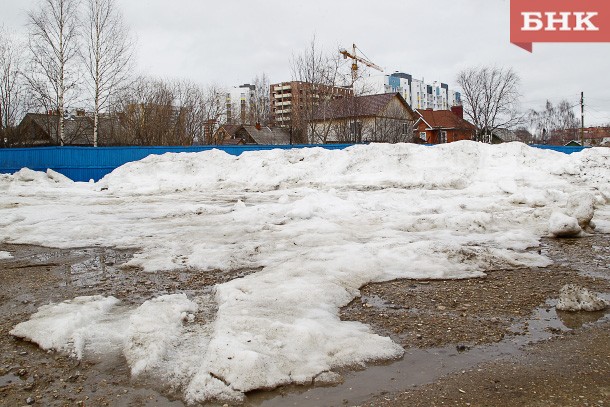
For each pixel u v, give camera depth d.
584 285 5.05
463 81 49.84
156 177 18.59
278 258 6.22
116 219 10.12
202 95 46.31
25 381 3.14
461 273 5.51
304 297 4.44
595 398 2.77
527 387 2.93
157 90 39.78
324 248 6.44
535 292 4.84
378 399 2.83
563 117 77.00
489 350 3.50
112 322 4.07
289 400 2.83
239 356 3.15
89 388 3.03
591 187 14.00
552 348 3.51
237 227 8.56
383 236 7.46
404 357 3.39
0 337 3.89
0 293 5.13
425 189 15.05
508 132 59.56
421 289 4.98
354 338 3.59
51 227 8.95
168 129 38.41
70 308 4.38
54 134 35.62
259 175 17.78
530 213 9.07
